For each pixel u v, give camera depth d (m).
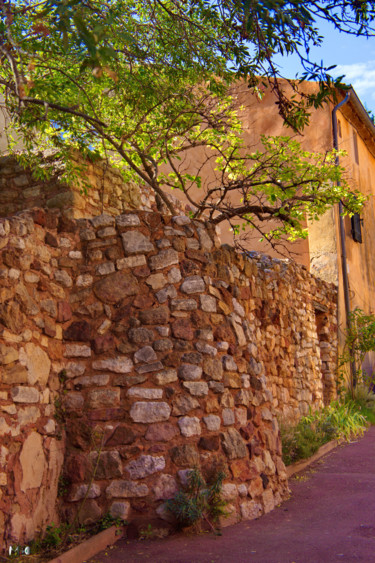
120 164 9.19
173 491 5.30
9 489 4.53
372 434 11.12
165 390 5.58
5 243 4.84
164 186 13.43
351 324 14.27
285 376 9.73
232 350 6.13
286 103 5.08
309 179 9.39
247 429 6.02
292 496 6.57
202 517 5.26
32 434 4.92
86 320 5.70
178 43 6.86
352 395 13.96
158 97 7.62
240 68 5.18
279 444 6.69
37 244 5.31
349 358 13.80
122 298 5.77
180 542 4.97
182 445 5.46
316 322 13.21
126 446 5.39
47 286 5.38
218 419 5.72
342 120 15.55
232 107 9.04
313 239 14.30
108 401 5.50
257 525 5.45
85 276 5.80
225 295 6.25
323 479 7.42
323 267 14.06
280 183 8.48
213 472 5.51
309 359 11.20
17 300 4.88
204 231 6.24
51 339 5.41
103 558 4.59
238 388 6.07
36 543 4.62
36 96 6.18
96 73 3.28
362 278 16.03
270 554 4.56
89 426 5.43
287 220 8.75
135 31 6.77
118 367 5.57
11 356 4.72
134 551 4.77
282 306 9.91
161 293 5.82
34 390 5.01
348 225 15.28
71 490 5.27
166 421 5.50
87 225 5.93
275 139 9.21
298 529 5.25
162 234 6.00
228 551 4.68
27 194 7.24
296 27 3.93
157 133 8.81
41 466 5.00
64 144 6.93
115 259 5.86
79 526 5.17
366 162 17.58
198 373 5.72
